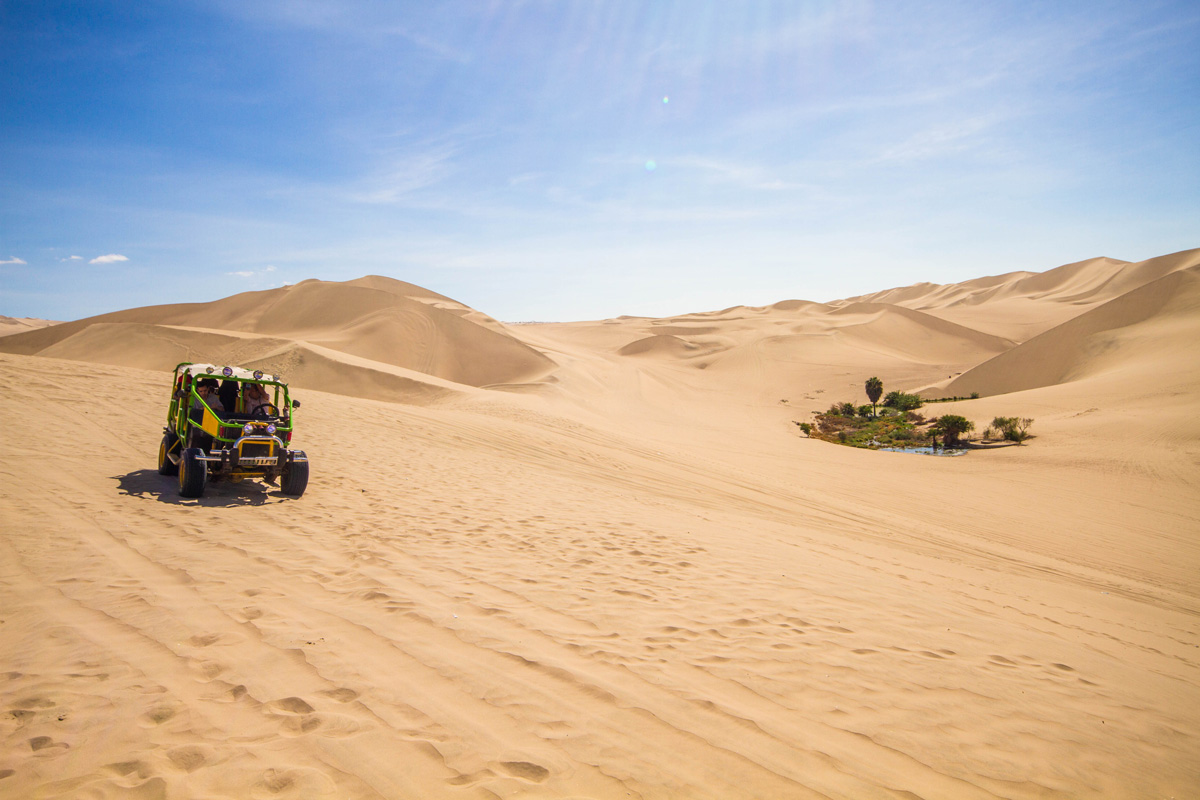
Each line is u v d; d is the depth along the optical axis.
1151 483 25.58
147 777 2.65
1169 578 13.55
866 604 6.21
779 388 85.06
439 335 82.69
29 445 10.09
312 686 3.55
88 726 3.00
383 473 11.70
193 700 3.31
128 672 3.57
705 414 62.50
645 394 72.81
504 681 3.80
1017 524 18.14
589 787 2.78
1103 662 5.50
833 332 122.25
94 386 16.03
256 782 2.65
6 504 7.00
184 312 104.88
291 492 9.13
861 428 56.34
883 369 94.88
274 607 4.79
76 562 5.45
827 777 3.02
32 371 16.42
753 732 3.40
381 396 44.97
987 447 39.62
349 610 4.85
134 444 11.48
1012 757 3.38
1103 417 41.94
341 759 2.86
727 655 4.51
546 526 8.59
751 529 10.62
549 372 74.25
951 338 123.44
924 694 4.11
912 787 2.99
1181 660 6.40
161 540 6.38
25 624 4.15
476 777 2.79
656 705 3.63
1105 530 18.09
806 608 5.82
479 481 12.05
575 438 21.78
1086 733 3.79
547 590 5.75
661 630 4.93
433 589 5.52
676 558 7.41
